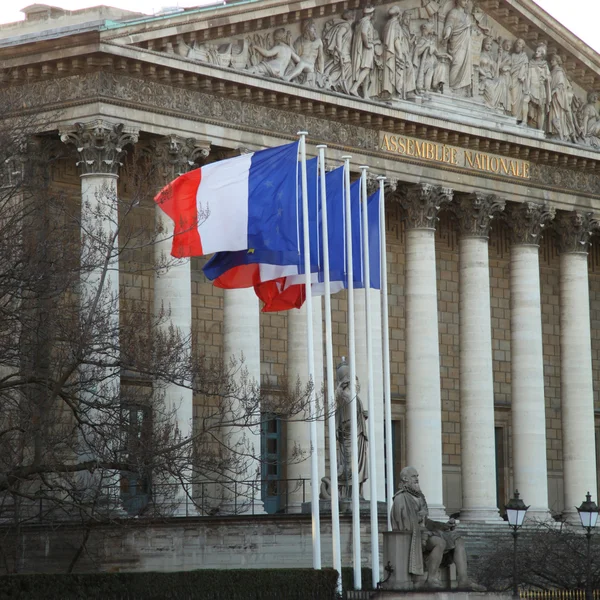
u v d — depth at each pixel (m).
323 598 83.75
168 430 82.19
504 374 141.75
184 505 106.00
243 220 82.31
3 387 80.75
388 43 121.50
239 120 112.25
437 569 77.81
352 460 86.31
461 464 130.12
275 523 99.88
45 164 103.81
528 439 130.00
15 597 76.00
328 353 86.50
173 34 107.00
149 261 112.88
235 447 100.44
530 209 131.50
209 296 120.00
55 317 81.94
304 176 83.81
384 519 101.38
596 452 149.38
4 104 94.69
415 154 123.75
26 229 85.25
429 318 123.69
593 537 125.00
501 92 130.38
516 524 87.31
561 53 135.00
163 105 107.44
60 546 98.62
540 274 145.25
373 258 93.00
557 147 132.88
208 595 82.69
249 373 110.75
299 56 116.31
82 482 86.38
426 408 122.75
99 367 84.06
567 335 136.00
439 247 136.75
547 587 101.69
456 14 127.06
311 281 89.44
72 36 102.69
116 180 104.62
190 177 83.19
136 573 81.25
